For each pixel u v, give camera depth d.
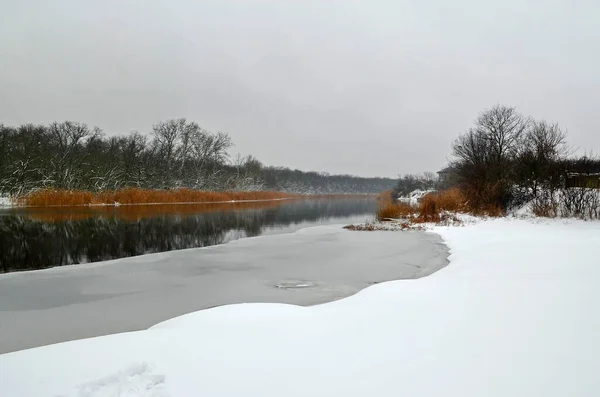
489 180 28.06
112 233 21.36
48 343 6.39
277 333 5.39
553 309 5.73
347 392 3.78
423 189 63.00
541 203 23.39
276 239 19.16
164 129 67.38
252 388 3.91
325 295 9.08
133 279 10.88
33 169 44.16
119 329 7.04
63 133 56.38
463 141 38.28
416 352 4.57
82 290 9.70
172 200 49.53
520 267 9.28
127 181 51.66
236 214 35.31
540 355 4.28
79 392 3.79
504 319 5.47
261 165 88.88
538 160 25.59
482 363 4.19
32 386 3.91
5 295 9.32
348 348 4.80
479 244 14.77
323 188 124.44
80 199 41.38
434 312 6.04
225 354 4.68
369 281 10.45
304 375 4.14
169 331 5.54
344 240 18.62
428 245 16.73
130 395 3.76
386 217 30.02
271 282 10.43
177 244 18.03
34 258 14.52
